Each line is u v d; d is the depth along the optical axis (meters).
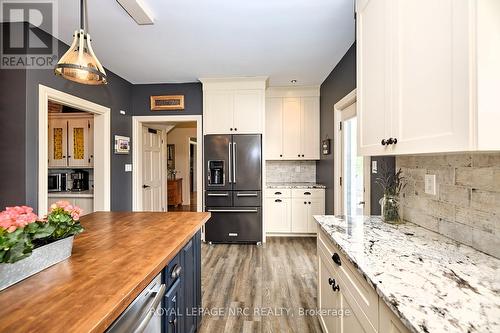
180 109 4.04
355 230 1.48
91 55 1.48
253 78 3.76
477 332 0.60
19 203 2.19
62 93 2.62
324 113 4.01
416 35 1.04
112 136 3.56
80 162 3.83
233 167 3.77
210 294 2.39
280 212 4.12
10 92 2.22
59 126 3.84
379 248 1.18
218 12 2.13
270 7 2.07
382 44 1.31
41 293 0.80
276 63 3.27
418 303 0.73
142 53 2.95
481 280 0.86
